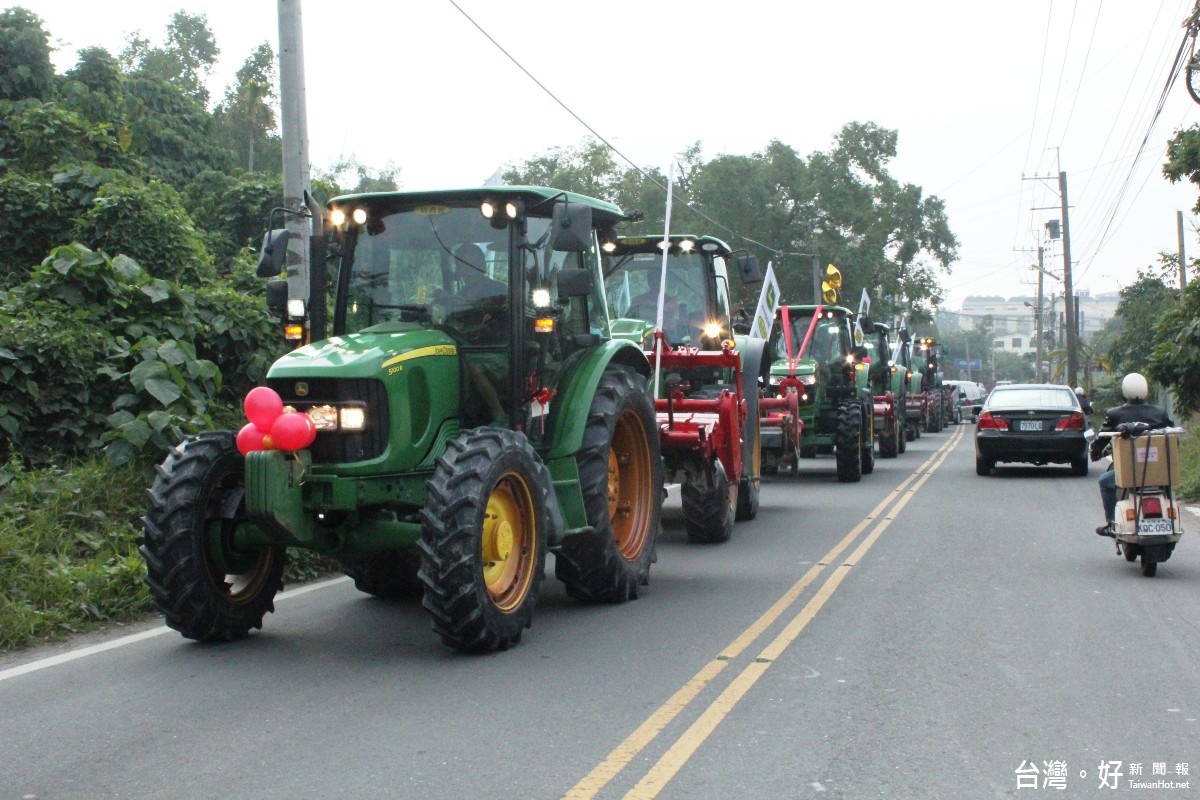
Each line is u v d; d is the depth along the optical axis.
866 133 58.25
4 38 21.28
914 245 60.81
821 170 55.44
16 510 10.15
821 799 5.06
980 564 11.69
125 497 11.00
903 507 17.20
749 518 15.59
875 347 28.75
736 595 10.07
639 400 10.14
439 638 8.31
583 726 6.12
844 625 8.73
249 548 8.23
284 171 13.21
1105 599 9.77
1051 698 6.68
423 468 8.11
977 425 22.91
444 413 8.38
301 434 7.42
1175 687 6.92
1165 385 21.91
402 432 7.88
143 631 8.59
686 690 6.84
